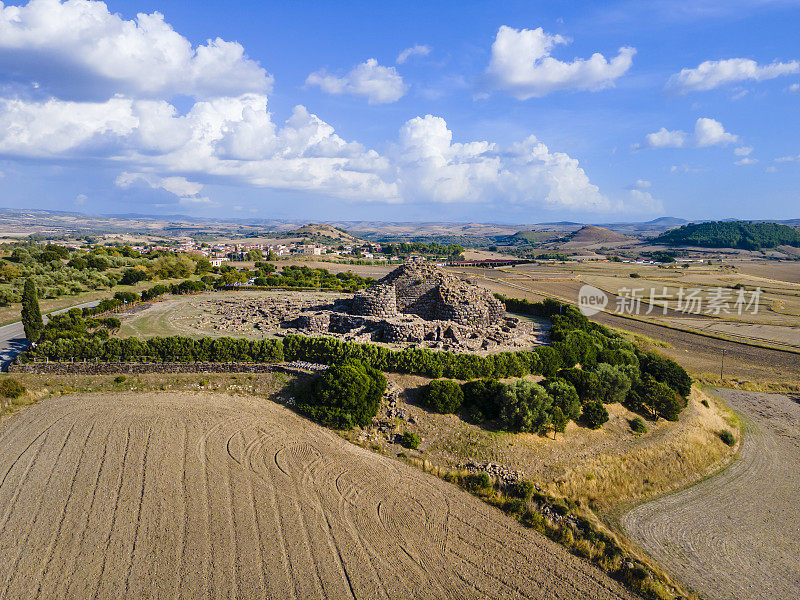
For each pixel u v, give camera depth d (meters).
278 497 37.34
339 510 36.66
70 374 54.38
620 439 51.03
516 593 30.67
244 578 29.55
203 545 31.92
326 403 49.31
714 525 40.94
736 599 32.97
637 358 67.81
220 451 42.56
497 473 42.94
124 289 118.75
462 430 48.09
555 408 49.03
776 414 65.38
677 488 46.28
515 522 37.97
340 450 44.53
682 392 62.59
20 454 40.78
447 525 36.47
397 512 37.22
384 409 50.44
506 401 48.84
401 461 44.06
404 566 31.88
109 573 29.27
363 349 56.53
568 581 32.34
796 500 45.34
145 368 54.97
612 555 35.34
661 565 35.59
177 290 114.69
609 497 43.16
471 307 73.94
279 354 57.50
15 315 85.12
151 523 33.59
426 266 79.19
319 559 31.64
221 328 76.00
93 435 44.00
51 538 31.80
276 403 51.34
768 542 39.03
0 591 27.62
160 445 42.84
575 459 46.41
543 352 60.31
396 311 75.56
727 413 63.59
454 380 54.97
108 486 37.12
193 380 54.19
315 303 96.88
